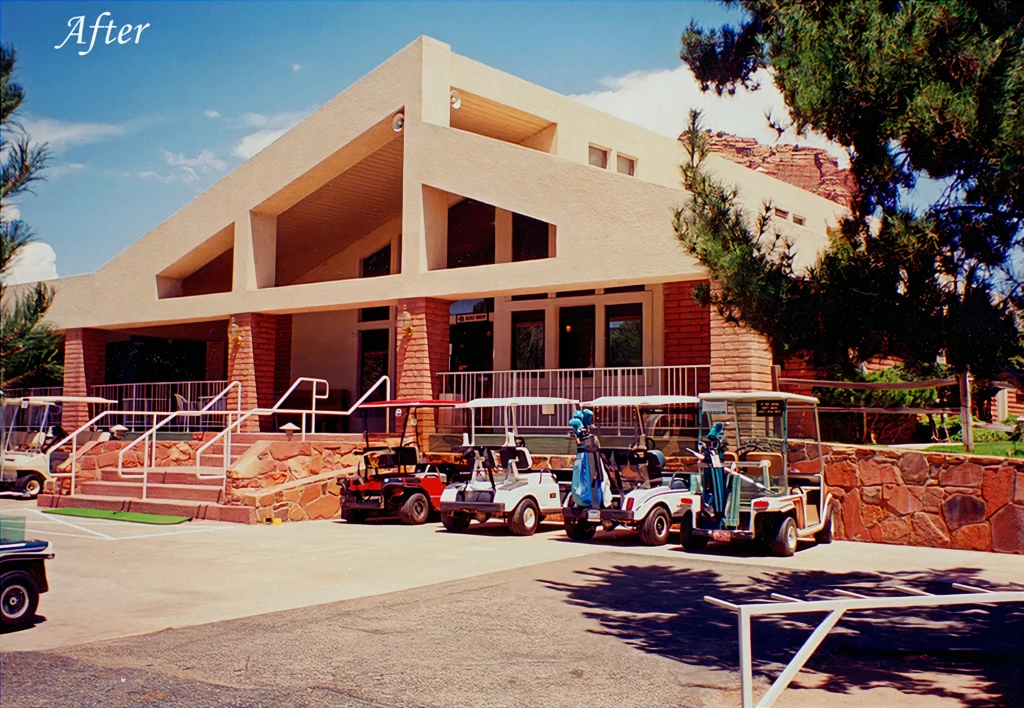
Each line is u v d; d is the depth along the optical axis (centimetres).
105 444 1953
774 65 784
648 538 1286
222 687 591
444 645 705
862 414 1638
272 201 2048
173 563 1097
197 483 1705
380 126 1889
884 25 691
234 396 2064
